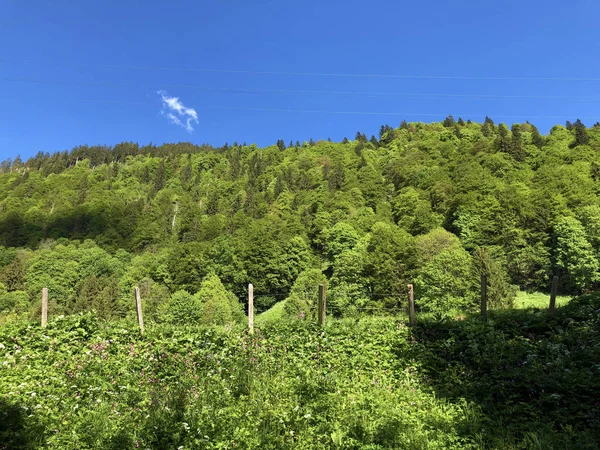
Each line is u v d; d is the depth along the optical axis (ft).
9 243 377.71
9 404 24.57
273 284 242.37
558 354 32.83
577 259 173.68
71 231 406.41
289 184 498.69
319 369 33.45
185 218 403.75
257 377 30.94
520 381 29.45
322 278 205.46
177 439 21.16
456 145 471.21
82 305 200.13
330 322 46.44
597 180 258.16
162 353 37.50
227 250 260.62
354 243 254.27
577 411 24.91
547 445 20.89
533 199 225.97
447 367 34.04
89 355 36.47
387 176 449.06
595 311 40.47
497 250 207.00
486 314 44.65
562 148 349.41
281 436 21.94
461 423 24.18
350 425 23.08
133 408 25.91
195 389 28.19
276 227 319.88
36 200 506.07
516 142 366.43
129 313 68.44
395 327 43.68
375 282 188.44
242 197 494.18
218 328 45.96
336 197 368.48
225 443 20.95
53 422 23.39
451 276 150.20
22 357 35.01
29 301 238.48
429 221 258.57
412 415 25.32
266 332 43.88
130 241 377.91
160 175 604.90
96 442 21.48
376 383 31.14
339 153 598.75
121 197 525.34
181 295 182.19
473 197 250.98
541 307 47.96
